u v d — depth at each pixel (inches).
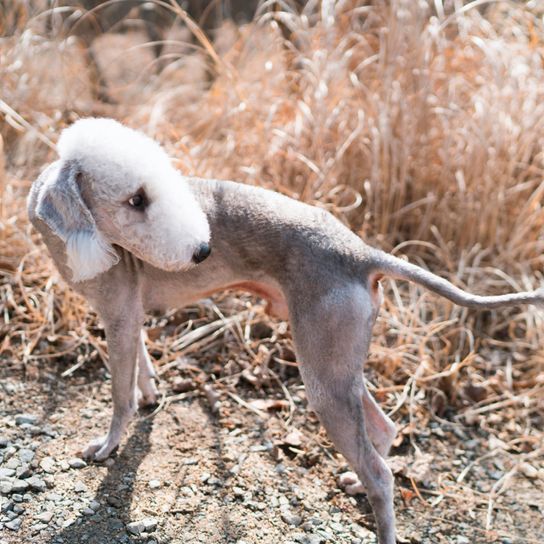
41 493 120.4
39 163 205.8
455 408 155.7
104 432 135.6
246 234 114.5
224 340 162.2
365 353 110.1
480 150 187.9
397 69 195.9
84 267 106.3
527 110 198.1
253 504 124.0
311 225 112.3
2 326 158.1
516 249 187.6
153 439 135.8
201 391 149.8
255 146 198.2
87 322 161.5
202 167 191.8
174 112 227.5
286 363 156.1
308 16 227.0
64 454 129.1
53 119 215.0
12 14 232.1
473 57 205.0
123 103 235.8
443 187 191.5
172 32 269.0
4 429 133.3
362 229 188.1
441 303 175.8
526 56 207.2
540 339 170.9
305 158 191.8
